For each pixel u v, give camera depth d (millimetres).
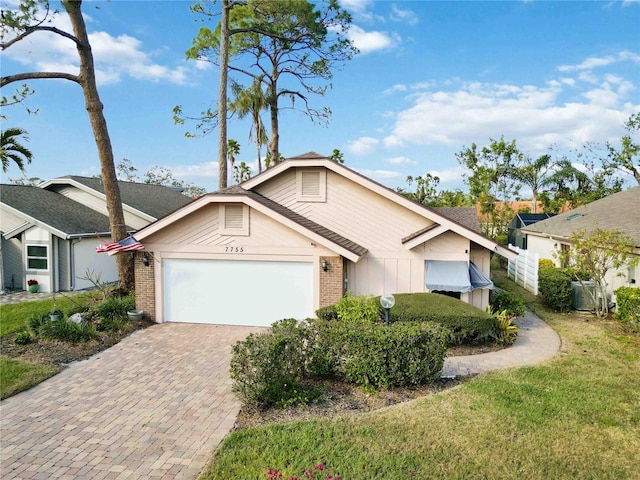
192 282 17484
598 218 25250
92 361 13023
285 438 7988
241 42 30453
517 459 7246
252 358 9359
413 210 16719
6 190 28031
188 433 8609
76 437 8500
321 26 27609
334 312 14344
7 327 16703
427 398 9727
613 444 7730
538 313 19094
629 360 12461
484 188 49312
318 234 15797
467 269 16562
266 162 40438
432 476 6762
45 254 25422
